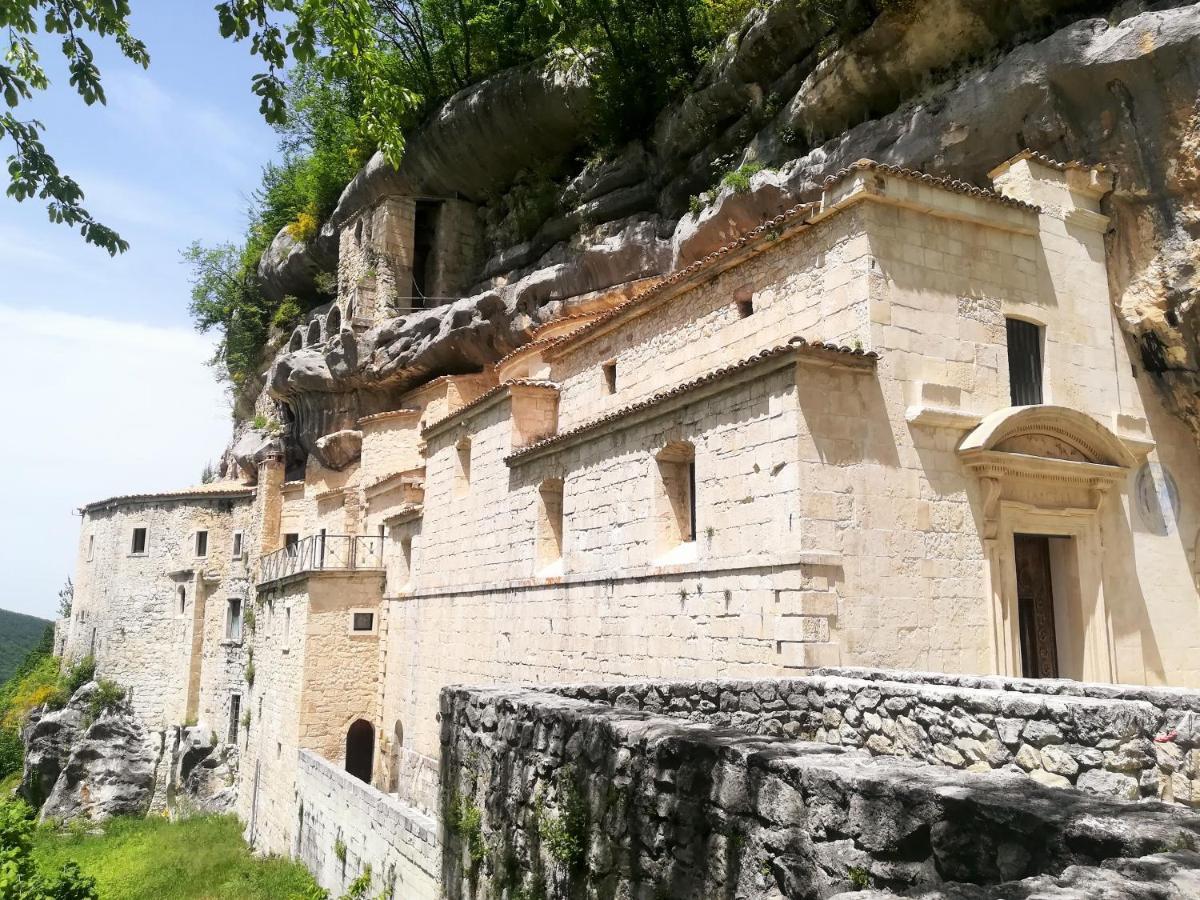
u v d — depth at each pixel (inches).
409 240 1512.1
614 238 1118.4
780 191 856.3
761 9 901.2
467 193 1486.2
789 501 546.3
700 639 608.1
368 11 478.9
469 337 1299.2
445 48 1457.9
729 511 599.2
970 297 636.1
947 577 582.2
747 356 700.0
